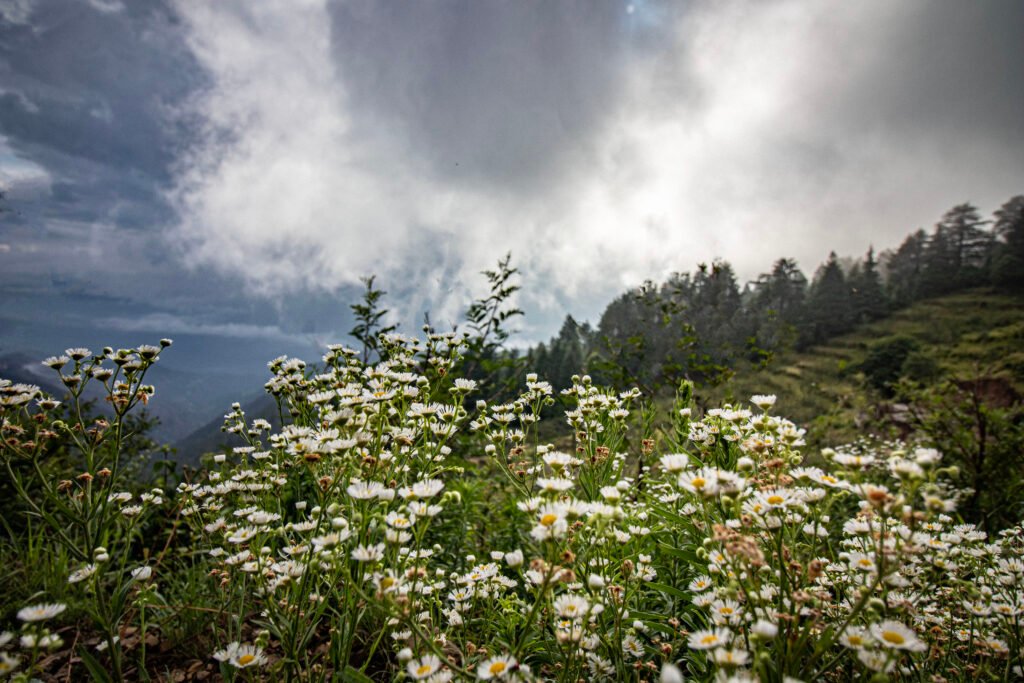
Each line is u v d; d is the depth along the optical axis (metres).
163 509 3.87
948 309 65.38
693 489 1.63
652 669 1.82
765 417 2.10
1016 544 2.45
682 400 3.15
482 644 2.15
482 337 4.88
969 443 5.52
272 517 2.02
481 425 2.73
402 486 2.29
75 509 2.10
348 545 1.93
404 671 1.66
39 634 1.57
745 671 1.39
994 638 1.96
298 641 1.93
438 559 3.08
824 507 1.72
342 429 2.17
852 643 1.40
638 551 2.08
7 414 2.14
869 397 7.77
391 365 3.25
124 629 2.36
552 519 1.60
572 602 1.76
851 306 70.81
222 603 2.41
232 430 3.06
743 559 1.53
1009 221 89.25
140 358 2.32
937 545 2.07
